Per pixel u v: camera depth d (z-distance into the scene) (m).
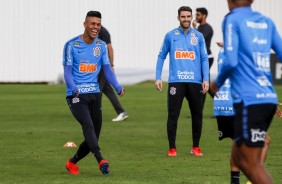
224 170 24.64
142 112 44.34
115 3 76.75
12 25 75.94
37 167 25.53
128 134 34.44
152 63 77.44
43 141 32.12
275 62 67.31
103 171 23.31
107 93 40.12
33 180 22.98
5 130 36.03
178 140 32.56
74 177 23.52
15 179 23.17
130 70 74.81
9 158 27.47
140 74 75.00
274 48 17.61
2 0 75.56
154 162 26.48
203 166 25.52
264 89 16.92
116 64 77.06
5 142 31.80
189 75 28.31
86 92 23.98
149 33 77.25
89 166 25.77
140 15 77.12
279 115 19.56
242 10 17.19
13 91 63.03
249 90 16.84
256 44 17.05
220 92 22.25
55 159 27.23
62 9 76.00
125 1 76.88
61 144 31.20
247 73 16.92
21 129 36.38
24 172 24.53
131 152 29.02
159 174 23.95
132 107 47.44
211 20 76.75
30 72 76.12
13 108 47.25
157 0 77.12
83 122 23.72
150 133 34.78
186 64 28.39
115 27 76.88
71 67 23.89
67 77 23.75
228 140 32.28
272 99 17.00
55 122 39.47
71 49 23.89
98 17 23.91
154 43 77.31
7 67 75.94
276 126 37.06
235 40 16.80
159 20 77.25
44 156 27.94
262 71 17.02
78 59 23.95
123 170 24.78
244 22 17.02
